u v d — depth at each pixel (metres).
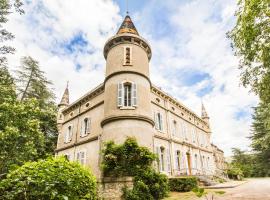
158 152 17.52
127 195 10.25
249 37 7.59
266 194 10.48
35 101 14.28
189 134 25.42
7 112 12.59
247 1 7.36
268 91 8.55
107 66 17.23
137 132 13.70
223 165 45.50
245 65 8.77
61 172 4.00
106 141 13.70
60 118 26.02
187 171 20.55
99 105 19.23
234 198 9.50
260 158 35.59
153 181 10.96
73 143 21.16
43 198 3.36
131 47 16.94
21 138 12.54
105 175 12.08
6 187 3.30
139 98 15.22
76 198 4.06
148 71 17.45
